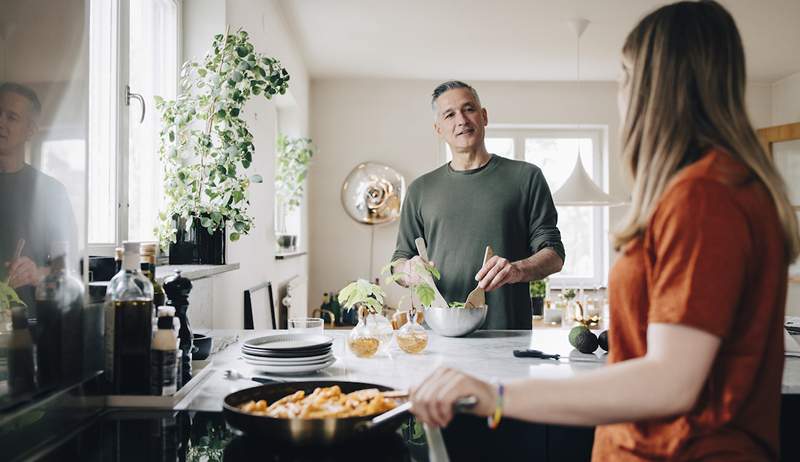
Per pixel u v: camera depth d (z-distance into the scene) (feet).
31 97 3.31
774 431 2.60
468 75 18.57
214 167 7.79
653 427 2.68
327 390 3.90
